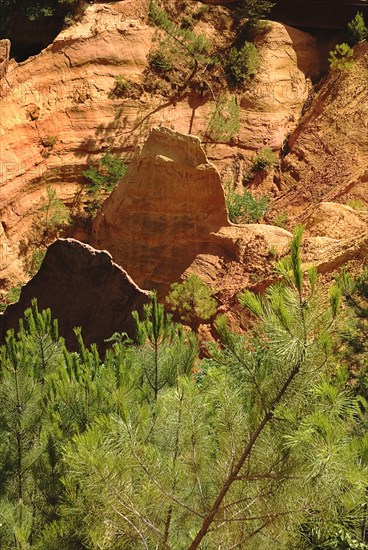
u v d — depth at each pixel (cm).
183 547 821
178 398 839
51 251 2409
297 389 767
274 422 779
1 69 3975
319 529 783
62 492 1012
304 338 745
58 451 1030
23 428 1114
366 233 2744
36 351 1345
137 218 3284
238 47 4222
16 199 3788
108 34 4109
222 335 793
